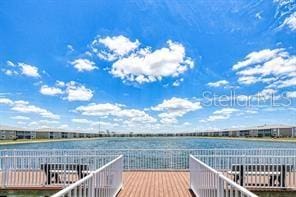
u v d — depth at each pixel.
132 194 9.66
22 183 11.32
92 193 5.90
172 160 15.37
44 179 11.62
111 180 8.43
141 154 15.39
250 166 10.56
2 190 11.28
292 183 10.84
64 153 15.15
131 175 13.72
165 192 9.96
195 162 9.38
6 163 11.41
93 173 5.98
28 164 11.73
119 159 10.27
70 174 11.46
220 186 5.83
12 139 71.44
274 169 10.58
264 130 77.69
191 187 10.35
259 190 10.40
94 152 15.12
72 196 4.54
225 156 12.56
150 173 14.38
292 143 65.38
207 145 63.22
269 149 15.39
